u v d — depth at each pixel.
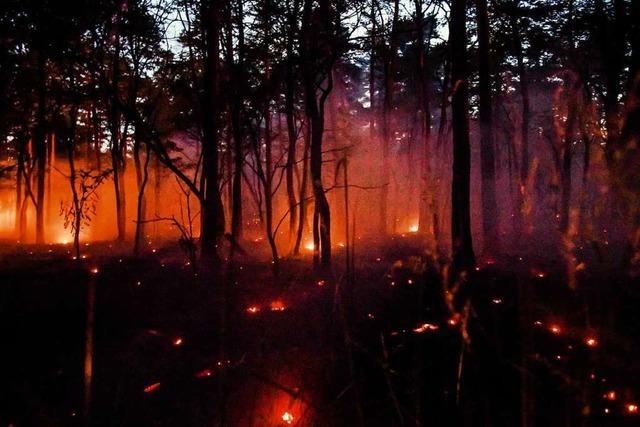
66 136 21.27
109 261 14.88
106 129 22.64
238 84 12.20
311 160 12.51
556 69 20.16
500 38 18.09
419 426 4.45
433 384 5.22
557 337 6.30
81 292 9.98
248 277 11.38
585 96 17.58
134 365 6.00
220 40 13.07
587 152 15.77
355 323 7.40
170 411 4.89
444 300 8.02
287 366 5.86
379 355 6.04
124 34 14.04
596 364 5.41
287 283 10.56
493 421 4.56
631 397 4.82
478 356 5.72
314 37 12.34
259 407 4.92
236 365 5.88
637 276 8.85
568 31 15.27
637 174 10.60
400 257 15.04
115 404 4.98
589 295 7.86
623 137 10.91
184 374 5.69
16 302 9.10
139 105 18.39
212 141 13.51
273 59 13.03
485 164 14.22
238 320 7.66
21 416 4.79
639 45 11.30
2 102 18.66
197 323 7.55
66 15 11.91
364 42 14.21
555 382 5.14
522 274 10.45
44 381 5.57
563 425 4.46
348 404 4.95
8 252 18.75
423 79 19.66
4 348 6.61
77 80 17.78
